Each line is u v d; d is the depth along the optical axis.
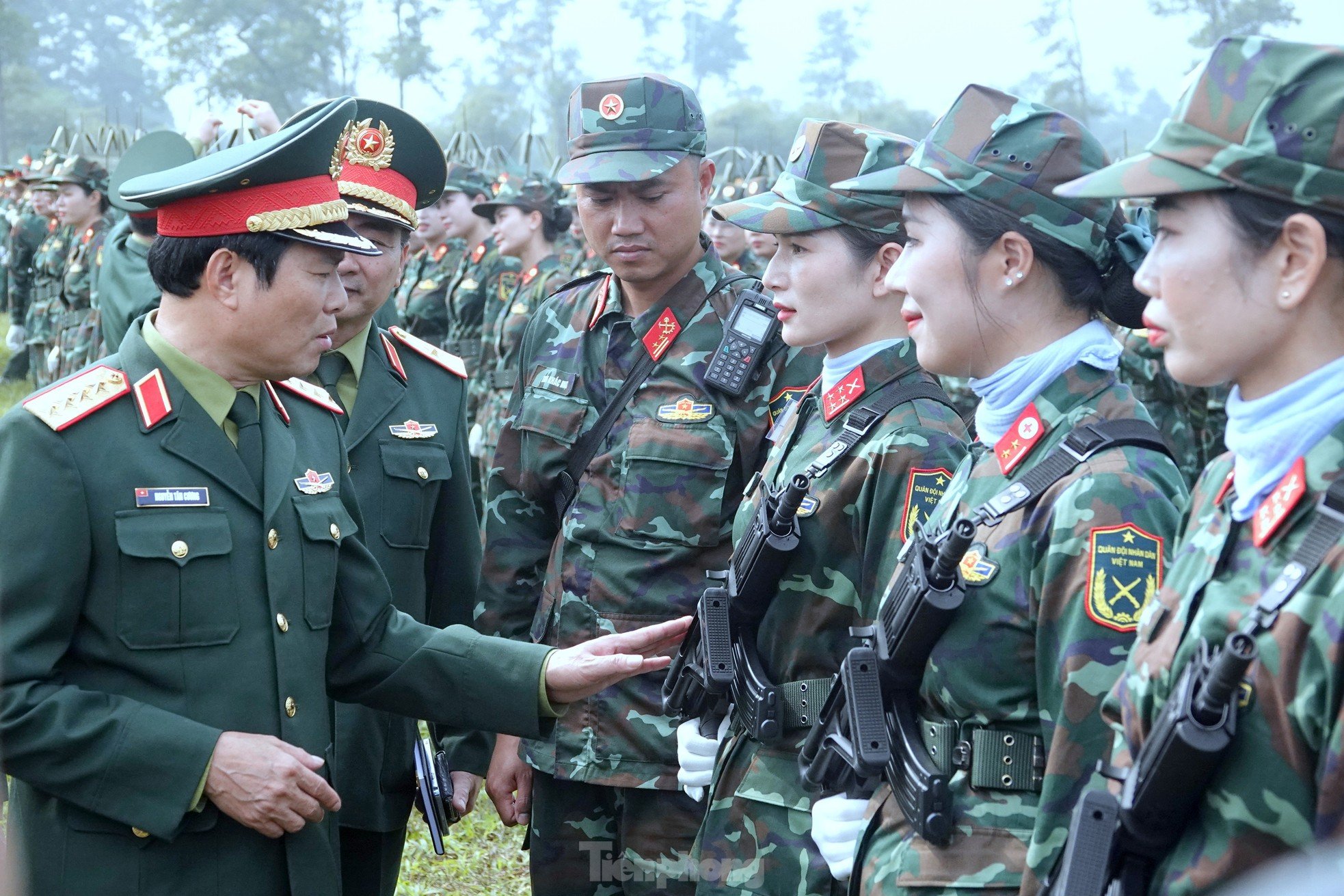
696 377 3.01
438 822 2.95
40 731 2.02
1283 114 1.35
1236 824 1.33
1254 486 1.39
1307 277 1.34
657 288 3.12
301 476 2.39
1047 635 1.76
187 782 2.06
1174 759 1.33
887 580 2.26
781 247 2.53
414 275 10.34
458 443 3.26
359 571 2.53
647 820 2.98
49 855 2.12
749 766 2.50
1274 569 1.35
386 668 2.52
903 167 2.00
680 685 2.67
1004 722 1.84
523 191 8.12
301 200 2.20
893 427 2.32
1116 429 1.85
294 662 2.26
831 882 2.33
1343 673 1.23
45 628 2.05
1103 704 1.62
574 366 3.17
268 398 2.39
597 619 3.02
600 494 3.08
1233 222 1.38
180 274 2.20
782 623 2.43
